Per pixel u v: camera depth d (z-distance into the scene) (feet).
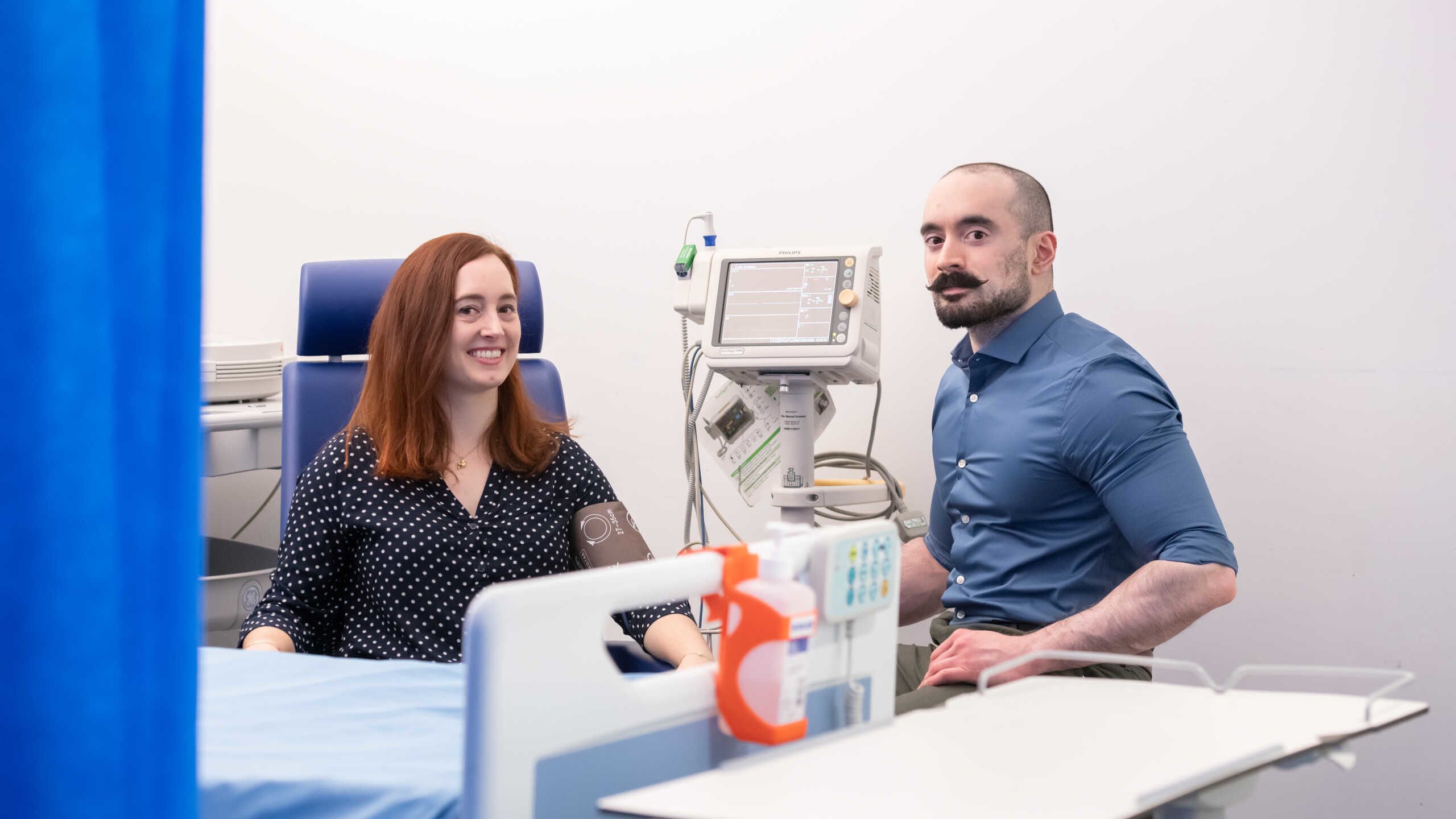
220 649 4.90
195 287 1.87
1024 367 6.37
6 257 1.72
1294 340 7.45
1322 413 7.41
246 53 10.29
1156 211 7.77
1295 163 7.37
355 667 4.67
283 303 10.37
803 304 7.06
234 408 8.87
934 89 8.41
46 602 1.76
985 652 5.69
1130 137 7.81
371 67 10.03
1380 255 7.19
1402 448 7.21
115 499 1.80
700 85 9.16
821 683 3.19
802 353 6.92
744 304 7.18
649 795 2.57
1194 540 5.63
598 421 9.71
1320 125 7.29
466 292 6.10
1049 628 5.74
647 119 9.35
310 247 10.28
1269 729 3.13
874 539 3.29
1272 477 7.55
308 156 10.23
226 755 3.69
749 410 7.64
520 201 9.76
